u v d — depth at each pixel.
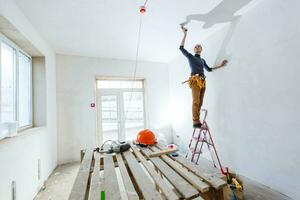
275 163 2.02
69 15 2.16
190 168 1.47
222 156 2.82
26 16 2.10
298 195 1.79
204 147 3.28
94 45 3.21
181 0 1.98
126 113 4.30
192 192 1.07
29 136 2.07
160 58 4.27
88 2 1.92
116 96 4.23
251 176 2.33
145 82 4.42
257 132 2.23
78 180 1.32
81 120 3.61
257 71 2.19
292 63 1.81
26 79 2.56
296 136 1.80
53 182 2.55
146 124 4.39
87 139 3.63
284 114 1.91
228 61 2.64
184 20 2.45
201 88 2.60
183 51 2.53
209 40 3.02
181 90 4.03
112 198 1.05
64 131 3.46
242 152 2.46
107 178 1.33
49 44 3.03
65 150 3.43
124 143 2.17
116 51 3.60
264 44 2.09
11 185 1.65
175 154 1.88
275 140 2.01
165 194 1.06
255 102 2.24
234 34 2.51
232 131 2.62
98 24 2.44
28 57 2.65
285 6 1.85
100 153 2.02
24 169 1.93
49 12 2.06
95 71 3.83
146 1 1.96
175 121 4.35
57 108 3.43
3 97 1.89
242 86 2.42
